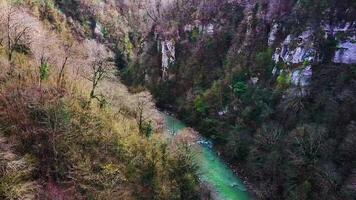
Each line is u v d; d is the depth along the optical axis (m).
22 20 72.25
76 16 120.06
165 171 62.28
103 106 65.00
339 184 63.81
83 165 54.19
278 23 95.00
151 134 68.38
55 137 55.12
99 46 114.88
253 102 87.75
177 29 119.94
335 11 85.94
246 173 76.69
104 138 59.69
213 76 103.62
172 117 101.38
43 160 53.41
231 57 101.56
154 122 75.12
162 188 59.22
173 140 71.19
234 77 95.94
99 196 52.12
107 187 53.41
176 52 116.88
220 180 74.31
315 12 89.12
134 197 55.88
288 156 70.88
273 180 71.12
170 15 127.75
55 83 62.91
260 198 69.81
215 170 77.50
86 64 80.00
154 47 123.56
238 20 107.81
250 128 83.56
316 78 82.88
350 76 79.12
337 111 73.38
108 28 131.00
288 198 66.81
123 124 65.31
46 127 55.34
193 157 71.19
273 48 94.06
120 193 54.28
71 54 81.38
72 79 67.50
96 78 73.81
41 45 71.81
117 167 57.06
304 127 72.38
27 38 68.75
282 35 93.62
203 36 113.06
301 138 71.19
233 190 71.69
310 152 68.50
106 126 61.78
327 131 71.12
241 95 91.25
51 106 56.72
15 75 60.59
